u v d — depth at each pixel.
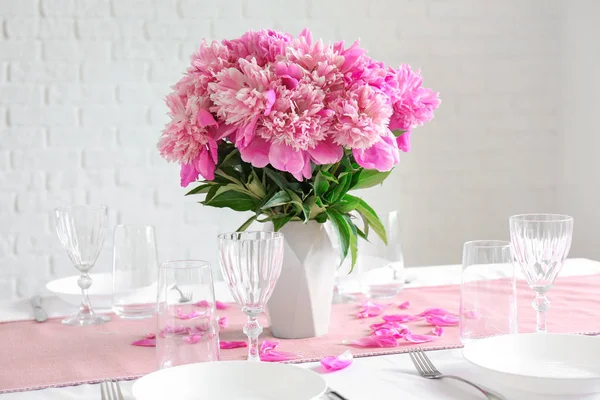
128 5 2.73
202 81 1.20
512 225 1.12
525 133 3.12
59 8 2.67
